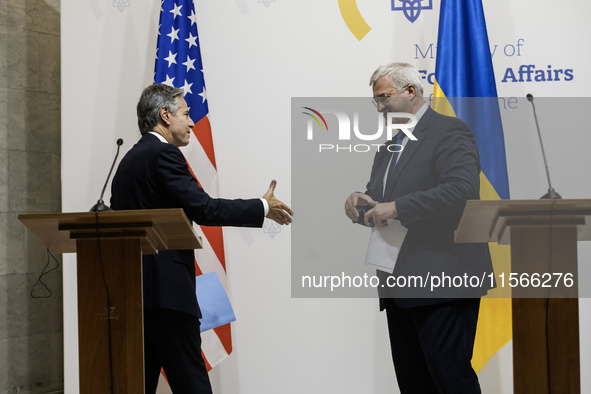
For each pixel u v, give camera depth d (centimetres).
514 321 212
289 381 398
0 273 450
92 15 411
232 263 402
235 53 409
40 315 467
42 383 464
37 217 205
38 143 471
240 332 400
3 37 459
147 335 263
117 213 205
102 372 212
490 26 400
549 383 209
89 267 215
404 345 292
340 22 405
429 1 403
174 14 393
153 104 289
